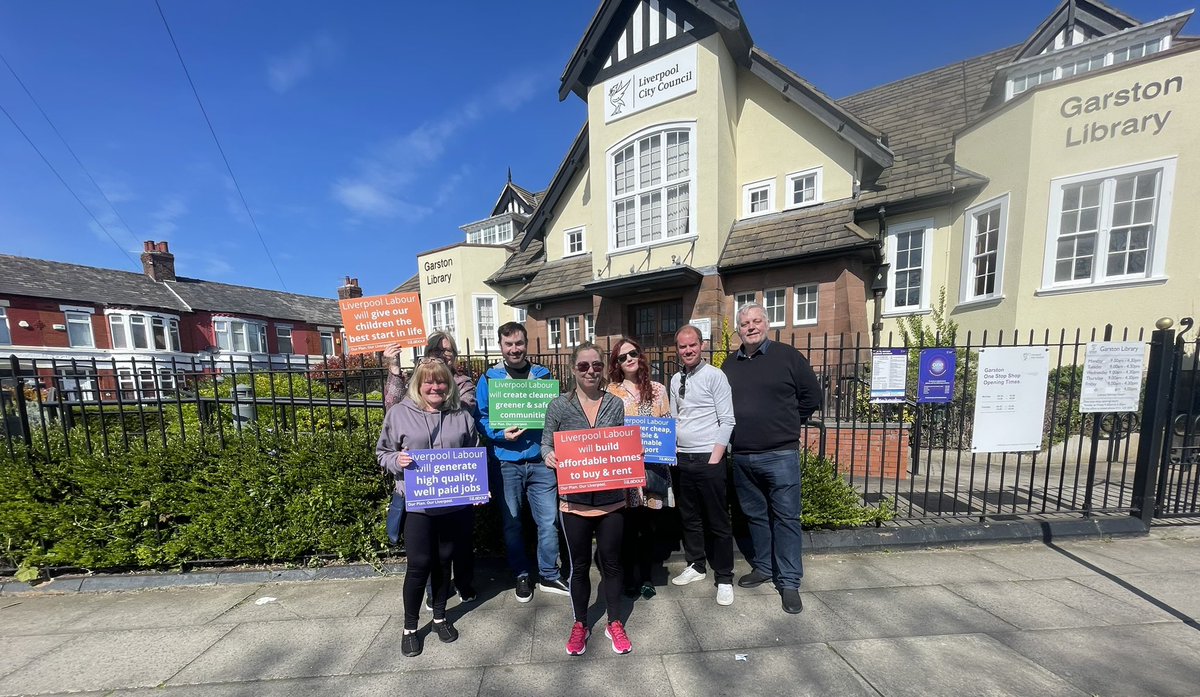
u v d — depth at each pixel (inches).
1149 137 240.4
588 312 468.4
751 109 376.8
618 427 95.7
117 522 130.6
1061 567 126.0
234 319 949.2
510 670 90.7
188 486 130.3
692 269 344.2
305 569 130.3
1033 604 108.6
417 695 84.7
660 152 370.0
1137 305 246.2
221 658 96.4
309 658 95.7
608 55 391.5
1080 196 260.8
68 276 803.4
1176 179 235.8
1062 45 341.4
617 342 116.4
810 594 115.3
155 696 86.0
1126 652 91.0
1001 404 142.2
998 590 115.0
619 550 96.5
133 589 126.0
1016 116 277.6
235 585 126.7
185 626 108.1
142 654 98.1
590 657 93.7
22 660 97.1
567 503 96.2
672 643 97.6
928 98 403.5
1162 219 239.6
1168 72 235.0
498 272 577.9
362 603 117.0
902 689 83.0
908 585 118.6
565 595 118.8
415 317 139.2
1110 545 138.6
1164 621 100.8
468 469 99.9
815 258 317.1
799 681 85.7
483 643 99.4
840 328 314.3
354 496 130.5
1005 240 283.1
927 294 327.0
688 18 349.1
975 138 304.2
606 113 394.9
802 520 137.3
